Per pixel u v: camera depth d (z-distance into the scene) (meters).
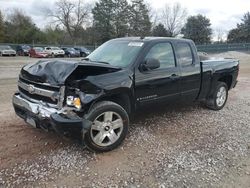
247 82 12.23
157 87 5.08
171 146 4.66
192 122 5.89
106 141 4.35
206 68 6.23
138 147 4.57
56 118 3.85
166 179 3.70
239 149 4.65
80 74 4.09
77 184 3.52
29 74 4.37
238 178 3.79
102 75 4.27
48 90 4.10
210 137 5.11
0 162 3.94
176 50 5.58
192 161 4.18
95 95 4.10
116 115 4.38
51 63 4.31
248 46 46.75
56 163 3.97
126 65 4.73
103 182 3.58
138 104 4.88
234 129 5.57
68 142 4.63
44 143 4.57
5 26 61.91
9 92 8.78
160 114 6.30
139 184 3.57
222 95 6.96
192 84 5.89
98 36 68.50
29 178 3.59
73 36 72.75
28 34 60.84
